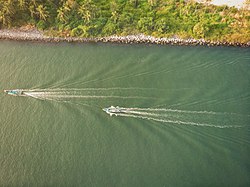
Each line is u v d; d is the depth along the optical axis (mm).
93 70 73000
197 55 74375
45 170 60812
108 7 83438
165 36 78312
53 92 70125
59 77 72438
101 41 79625
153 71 71750
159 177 58188
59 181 59531
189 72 71062
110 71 72438
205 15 79688
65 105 68125
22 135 65125
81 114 66625
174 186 57156
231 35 76500
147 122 64250
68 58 76312
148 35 79000
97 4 84125
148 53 75812
